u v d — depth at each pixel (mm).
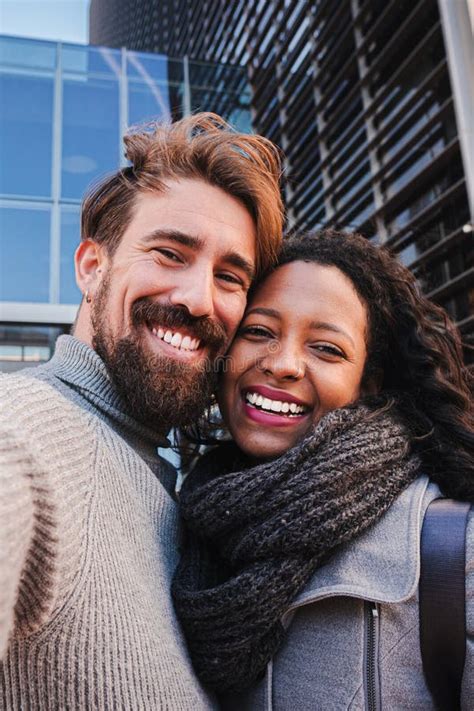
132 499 1005
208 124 1462
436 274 6215
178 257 1272
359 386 1428
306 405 1326
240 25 10523
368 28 7578
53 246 5969
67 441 847
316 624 1058
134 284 1243
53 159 6332
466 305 5777
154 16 21844
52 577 680
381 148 7059
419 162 6555
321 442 1124
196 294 1230
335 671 1011
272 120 9047
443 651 969
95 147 6543
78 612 755
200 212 1289
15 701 733
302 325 1325
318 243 1485
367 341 1432
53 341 5676
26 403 813
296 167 8617
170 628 964
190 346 1271
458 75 5352
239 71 8781
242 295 1355
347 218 7539
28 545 641
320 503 1038
